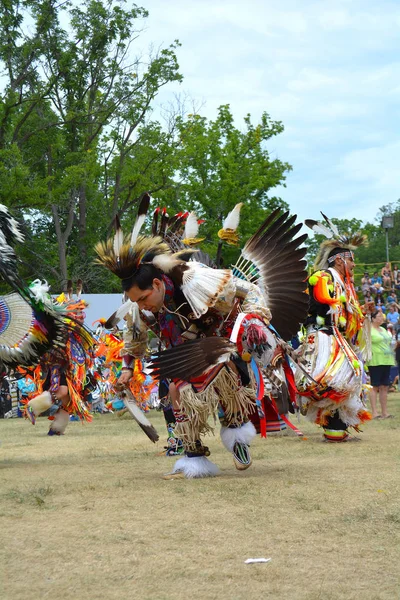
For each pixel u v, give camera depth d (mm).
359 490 4359
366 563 2904
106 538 3326
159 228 5102
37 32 27953
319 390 6957
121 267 4641
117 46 30172
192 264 4656
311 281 7199
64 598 2545
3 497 4344
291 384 5113
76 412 8617
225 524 3578
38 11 27656
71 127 30672
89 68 30516
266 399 5445
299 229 5312
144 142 31781
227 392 4938
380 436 7586
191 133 32750
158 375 4504
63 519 3725
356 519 3625
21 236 5914
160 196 32188
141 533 3414
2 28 27203
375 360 10508
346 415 7090
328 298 7074
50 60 29016
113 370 12227
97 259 4746
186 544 3221
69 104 30688
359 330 7422
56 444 7828
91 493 4445
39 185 25797
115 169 31938
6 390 14031
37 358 6234
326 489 4418
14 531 3473
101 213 32344
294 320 5312
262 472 5160
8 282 5621
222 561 2963
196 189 33000
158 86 31047
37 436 8984
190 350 4500
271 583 2680
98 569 2867
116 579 2744
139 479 5000
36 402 7797
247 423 5133
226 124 35062
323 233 7492
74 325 6379
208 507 3977
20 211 27094
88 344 6457
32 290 6059
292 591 2594
